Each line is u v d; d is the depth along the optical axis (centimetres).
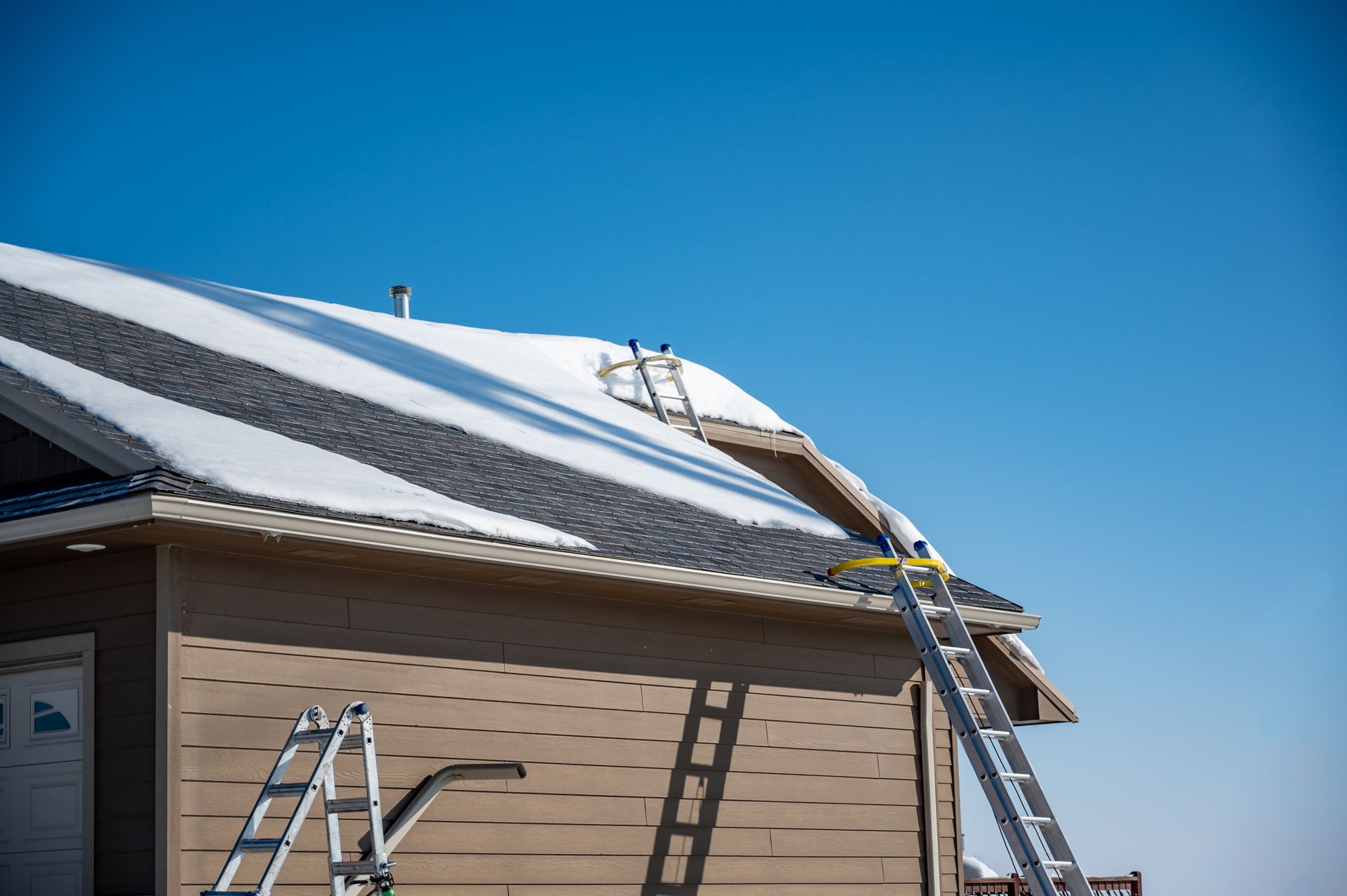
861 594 1052
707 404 1523
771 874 1030
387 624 853
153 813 738
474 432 1105
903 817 1141
